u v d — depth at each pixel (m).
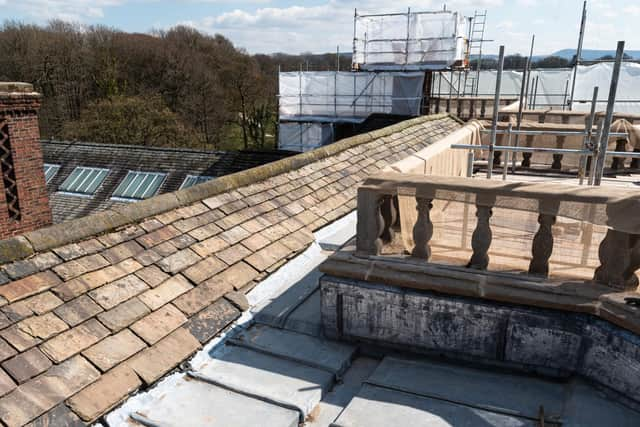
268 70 54.06
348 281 3.62
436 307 3.39
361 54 23.97
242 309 3.98
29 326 2.98
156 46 46.00
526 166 8.51
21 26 42.69
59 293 3.29
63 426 2.57
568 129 7.91
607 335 2.93
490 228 3.44
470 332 3.34
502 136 8.32
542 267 3.24
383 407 2.96
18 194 8.27
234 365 3.45
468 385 3.18
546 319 3.11
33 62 40.56
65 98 41.69
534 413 2.88
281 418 2.90
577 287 3.11
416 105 23.25
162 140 33.25
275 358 3.56
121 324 3.30
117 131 32.06
